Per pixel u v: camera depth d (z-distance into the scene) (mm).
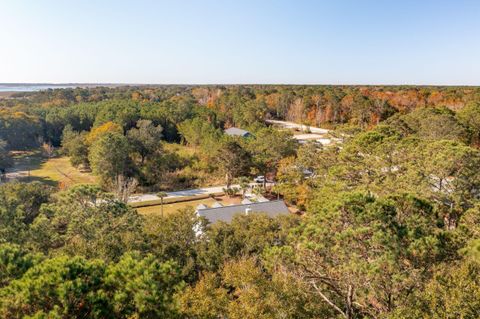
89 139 61531
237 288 15203
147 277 10648
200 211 30484
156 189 50125
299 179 42219
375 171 27625
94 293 10211
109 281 10758
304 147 46969
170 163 56531
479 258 10680
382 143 31000
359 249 12484
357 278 12242
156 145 58406
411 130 48031
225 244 20125
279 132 57312
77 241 19250
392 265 11711
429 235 12820
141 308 9969
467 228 14781
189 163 57969
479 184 22891
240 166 50156
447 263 12625
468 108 58156
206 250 20469
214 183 53094
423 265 12305
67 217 22969
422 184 22672
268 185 50469
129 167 51375
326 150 39781
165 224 21562
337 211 13531
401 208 14672
